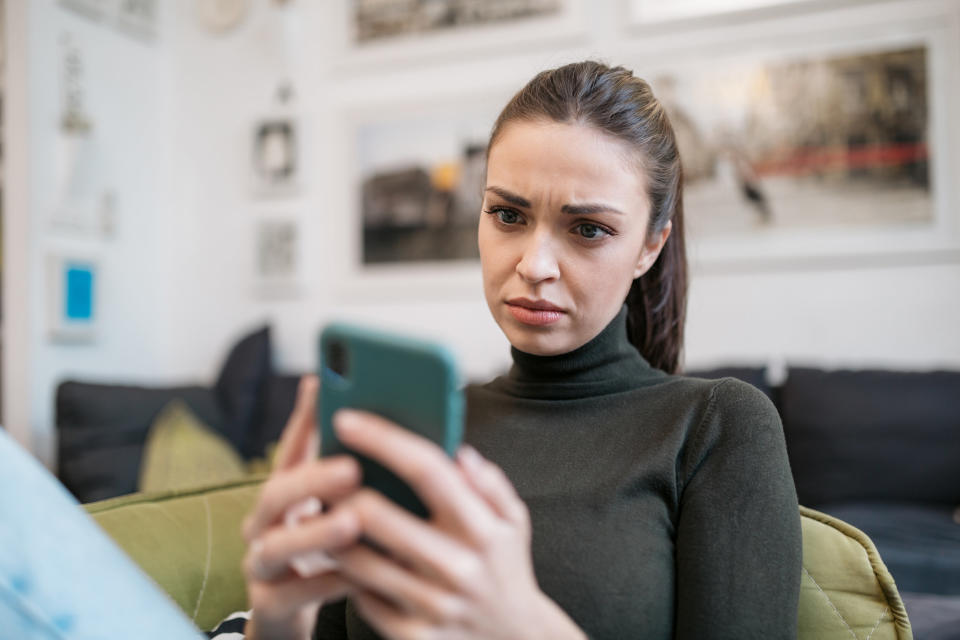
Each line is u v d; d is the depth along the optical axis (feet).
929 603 2.91
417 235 9.35
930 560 5.17
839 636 2.34
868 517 6.16
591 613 2.31
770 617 2.16
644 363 3.05
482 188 3.18
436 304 9.27
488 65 9.07
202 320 10.34
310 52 9.87
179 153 10.50
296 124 9.87
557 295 2.62
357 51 9.63
